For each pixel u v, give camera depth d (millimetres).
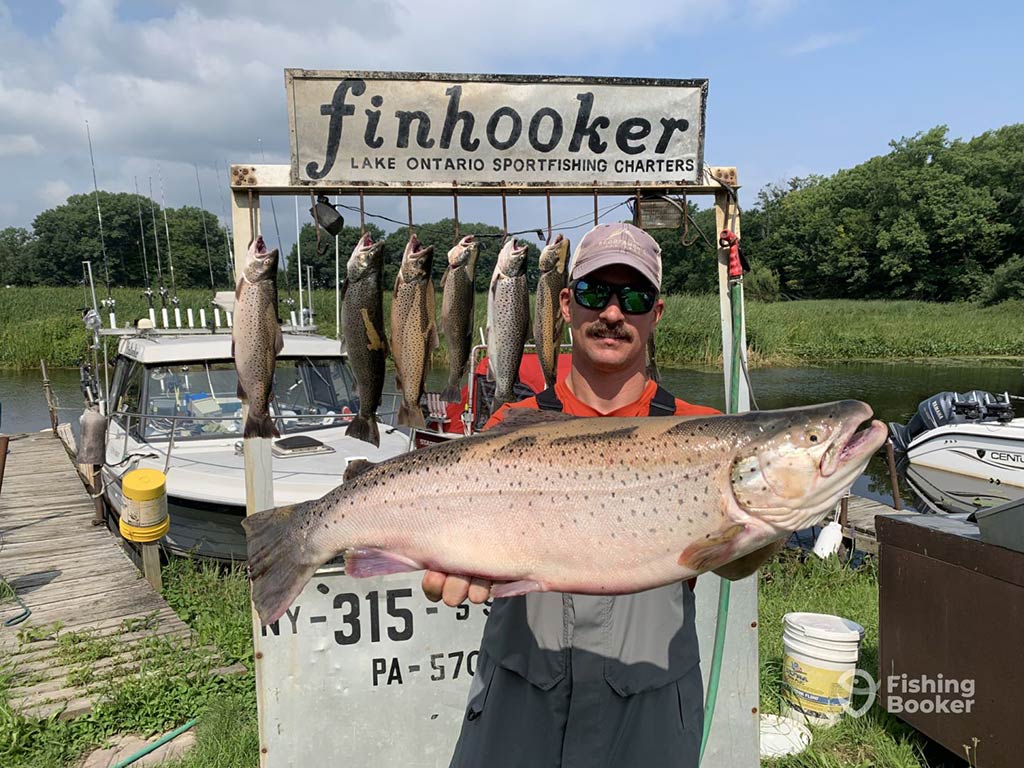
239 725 2334
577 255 1396
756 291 36219
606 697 1270
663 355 14594
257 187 1793
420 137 1819
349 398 4383
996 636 1909
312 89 1771
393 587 1863
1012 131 40625
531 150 1870
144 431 3963
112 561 4000
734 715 1957
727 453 1201
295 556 1324
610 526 1214
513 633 1325
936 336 18109
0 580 3613
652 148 1923
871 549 4402
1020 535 1845
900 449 6699
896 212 36688
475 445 1294
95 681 2668
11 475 6109
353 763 1875
